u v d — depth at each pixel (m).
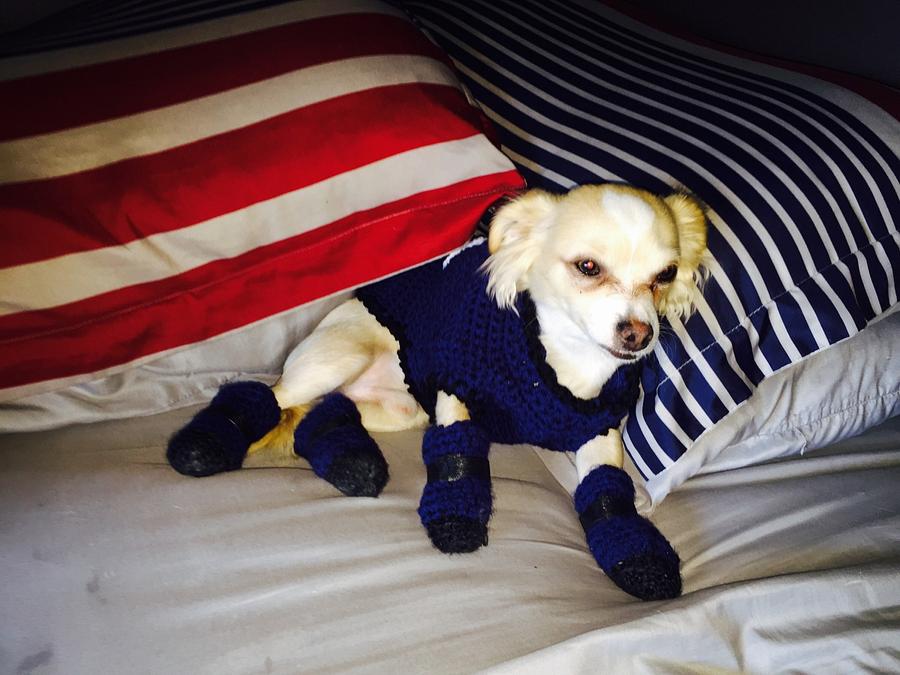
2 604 0.37
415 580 0.41
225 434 0.47
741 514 0.49
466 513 0.43
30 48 0.47
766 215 0.49
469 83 0.60
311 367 0.54
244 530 0.42
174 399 0.51
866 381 0.54
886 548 0.46
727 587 0.41
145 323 0.45
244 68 0.46
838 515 0.49
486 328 0.49
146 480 0.44
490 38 0.61
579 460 0.51
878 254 0.50
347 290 0.50
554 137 0.55
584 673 0.36
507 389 0.49
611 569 0.44
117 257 0.43
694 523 0.49
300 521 0.43
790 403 0.53
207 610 0.38
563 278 0.47
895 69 0.63
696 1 0.78
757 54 0.65
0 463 0.44
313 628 0.38
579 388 0.51
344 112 0.46
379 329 0.58
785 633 0.40
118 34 0.47
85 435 0.48
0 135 0.42
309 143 0.45
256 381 0.52
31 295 0.42
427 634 0.38
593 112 0.56
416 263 0.50
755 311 0.49
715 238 0.49
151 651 0.36
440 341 0.50
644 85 0.57
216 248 0.45
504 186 0.50
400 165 0.46
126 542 0.41
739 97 0.55
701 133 0.52
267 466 0.50
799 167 0.50
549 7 0.66
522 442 0.52
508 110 0.58
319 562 0.41
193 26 0.47
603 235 0.45
